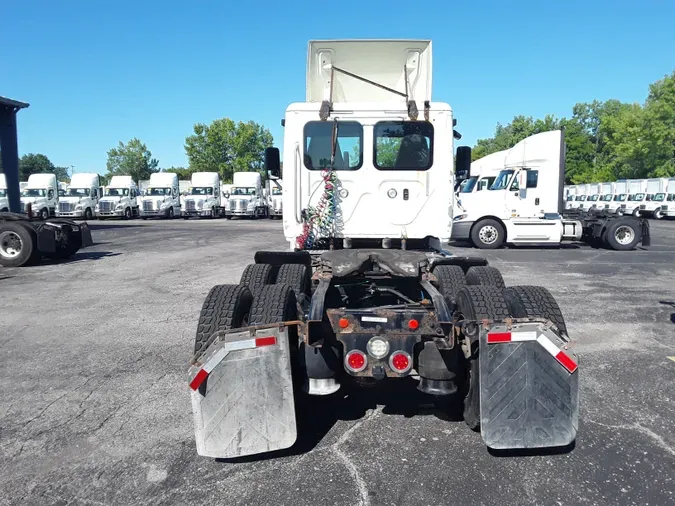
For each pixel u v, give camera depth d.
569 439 3.00
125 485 2.97
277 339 3.03
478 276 4.43
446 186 5.90
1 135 18.22
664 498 2.78
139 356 5.31
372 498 2.80
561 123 65.69
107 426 3.72
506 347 2.98
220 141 62.94
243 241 18.45
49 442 3.49
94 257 13.81
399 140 5.87
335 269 4.20
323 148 5.92
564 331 3.36
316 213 5.94
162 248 16.08
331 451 3.31
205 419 3.00
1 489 2.95
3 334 6.21
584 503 2.74
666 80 46.72
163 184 38.41
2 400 4.20
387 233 5.98
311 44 6.05
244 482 2.98
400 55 6.12
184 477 3.04
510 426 2.99
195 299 8.16
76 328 6.45
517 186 15.35
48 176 34.03
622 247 15.47
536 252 14.89
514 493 2.83
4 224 12.08
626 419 3.74
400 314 3.20
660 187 36.06
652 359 5.10
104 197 37.28
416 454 3.26
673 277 10.25
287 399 3.04
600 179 56.47
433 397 4.12
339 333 3.19
